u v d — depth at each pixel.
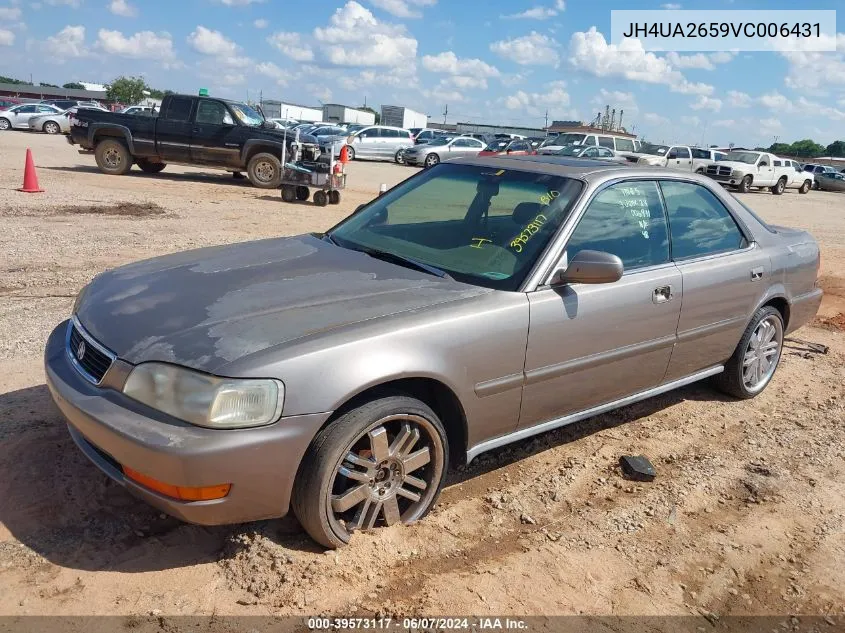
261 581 2.76
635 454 4.18
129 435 2.57
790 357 6.25
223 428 2.58
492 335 3.21
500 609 2.79
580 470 3.93
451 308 3.16
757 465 4.16
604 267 3.34
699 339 4.39
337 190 14.58
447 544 3.14
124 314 3.03
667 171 4.38
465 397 3.19
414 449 3.17
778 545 3.41
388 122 62.09
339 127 36.59
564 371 3.58
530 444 4.21
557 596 2.90
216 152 16.88
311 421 2.70
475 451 3.40
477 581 2.93
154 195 13.88
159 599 2.65
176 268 3.54
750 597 3.04
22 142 26.44
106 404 2.72
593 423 4.59
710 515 3.62
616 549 3.26
